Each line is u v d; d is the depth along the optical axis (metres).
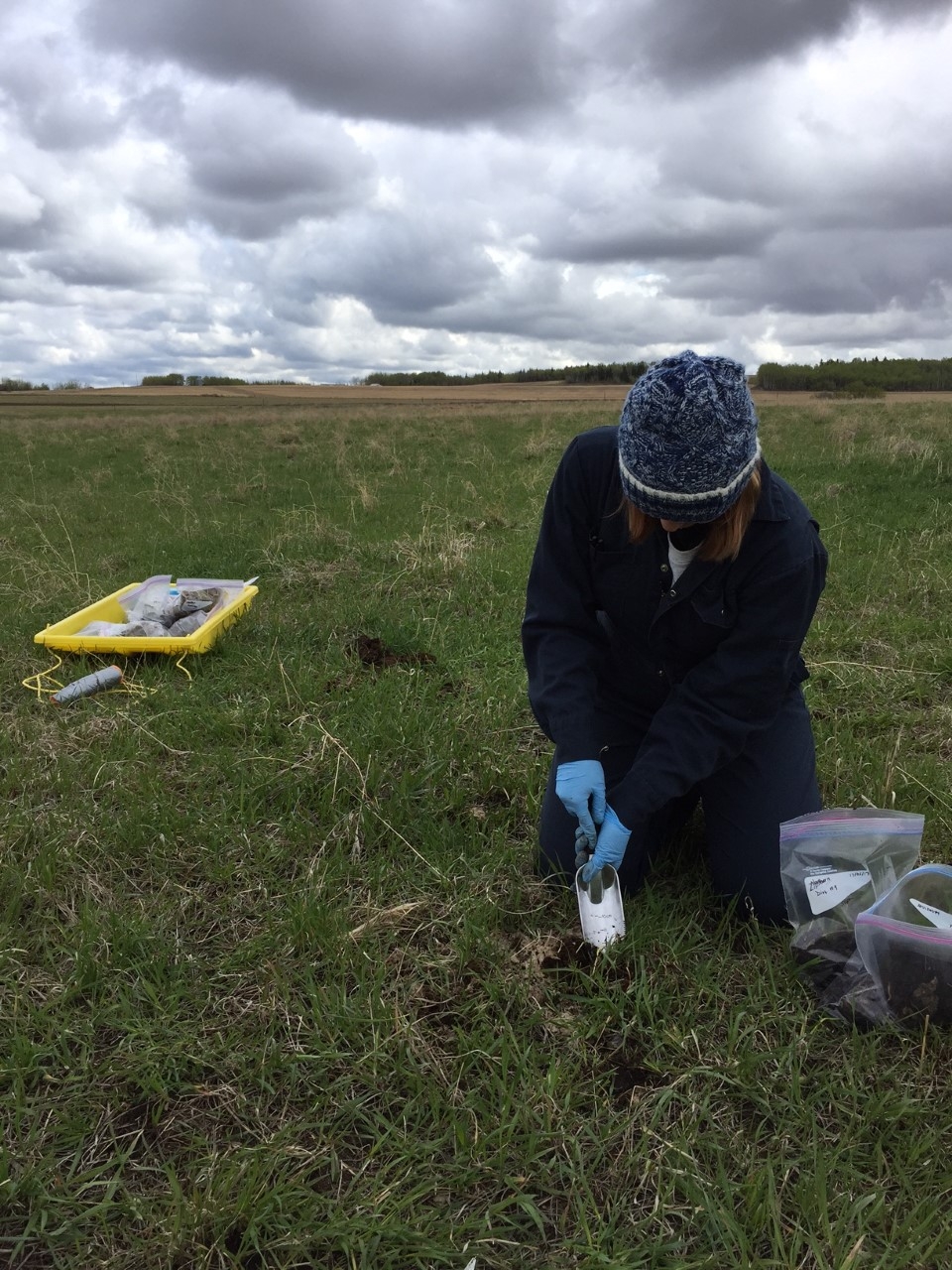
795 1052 1.83
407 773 2.85
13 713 3.41
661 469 1.64
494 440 16.81
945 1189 1.54
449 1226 1.49
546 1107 1.70
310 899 2.24
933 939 1.77
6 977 2.02
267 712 3.31
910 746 3.07
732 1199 1.53
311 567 5.64
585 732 2.12
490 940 2.13
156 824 2.61
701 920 2.25
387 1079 1.77
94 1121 1.70
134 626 4.08
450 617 4.58
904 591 4.84
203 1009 1.95
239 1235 1.49
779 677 2.03
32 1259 1.47
